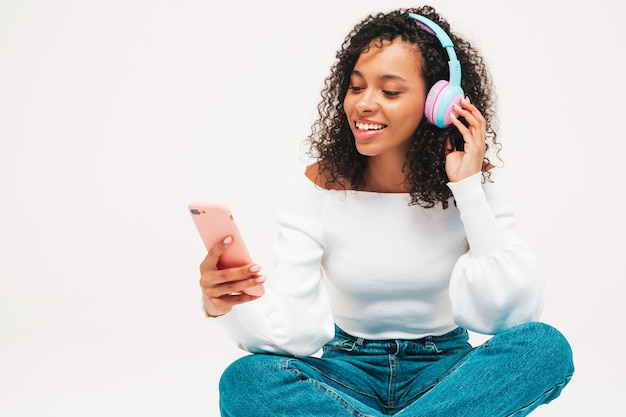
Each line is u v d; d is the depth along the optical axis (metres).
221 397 2.25
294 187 2.53
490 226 2.30
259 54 4.53
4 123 4.76
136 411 3.33
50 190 4.75
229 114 4.58
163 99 4.66
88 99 4.72
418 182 2.41
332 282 2.52
